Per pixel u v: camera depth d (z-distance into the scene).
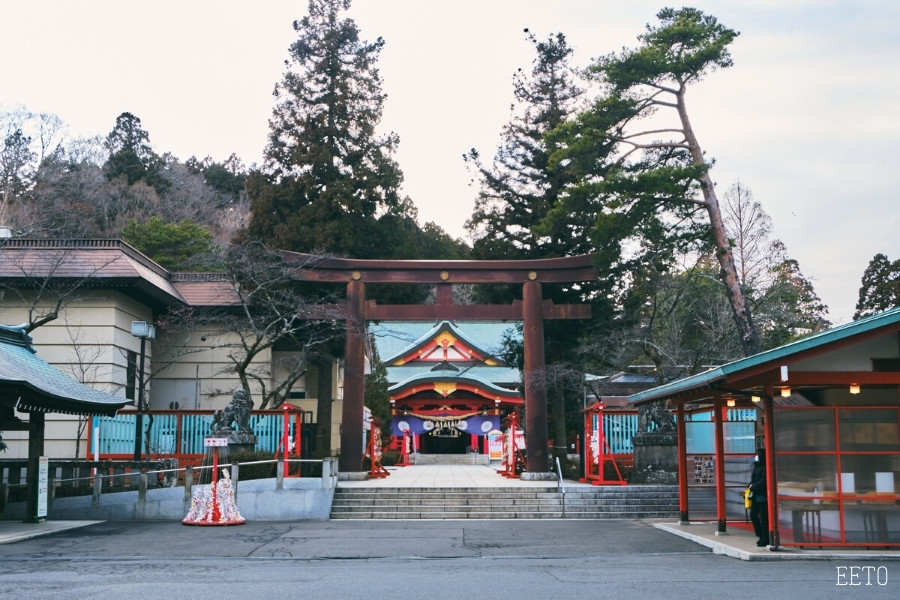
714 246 27.03
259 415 25.28
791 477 13.66
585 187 24.84
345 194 31.53
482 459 47.62
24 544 15.46
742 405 18.22
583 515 21.00
